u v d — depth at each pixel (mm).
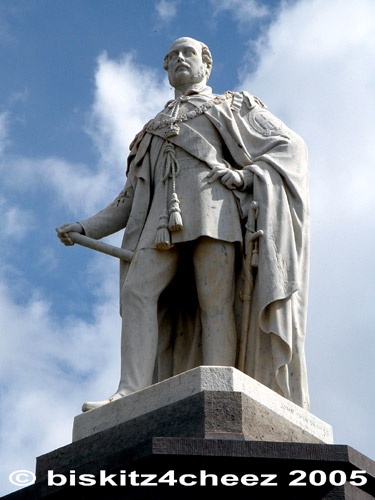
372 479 9289
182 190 10891
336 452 9062
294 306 10555
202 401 9461
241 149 11039
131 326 10570
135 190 11273
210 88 11641
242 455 8945
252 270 10633
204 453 8930
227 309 10656
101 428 9938
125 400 9938
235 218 10766
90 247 11016
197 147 11000
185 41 11688
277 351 10328
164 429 9531
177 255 10828
